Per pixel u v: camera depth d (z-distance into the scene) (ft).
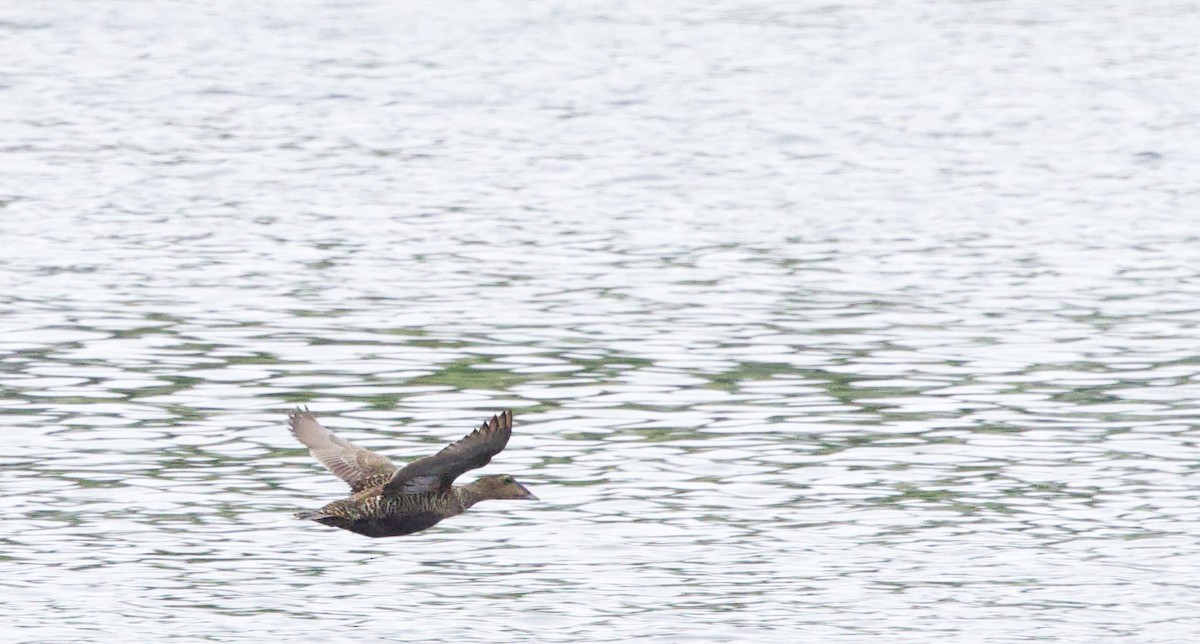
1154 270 165.27
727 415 119.03
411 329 142.10
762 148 236.63
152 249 172.35
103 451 110.32
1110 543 96.37
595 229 184.44
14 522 97.91
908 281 160.97
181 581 90.63
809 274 163.84
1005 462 109.60
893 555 94.68
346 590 90.22
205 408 120.06
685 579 91.30
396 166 221.66
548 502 102.58
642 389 125.08
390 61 311.88
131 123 250.98
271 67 303.27
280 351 134.92
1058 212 194.80
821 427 116.47
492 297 153.48
